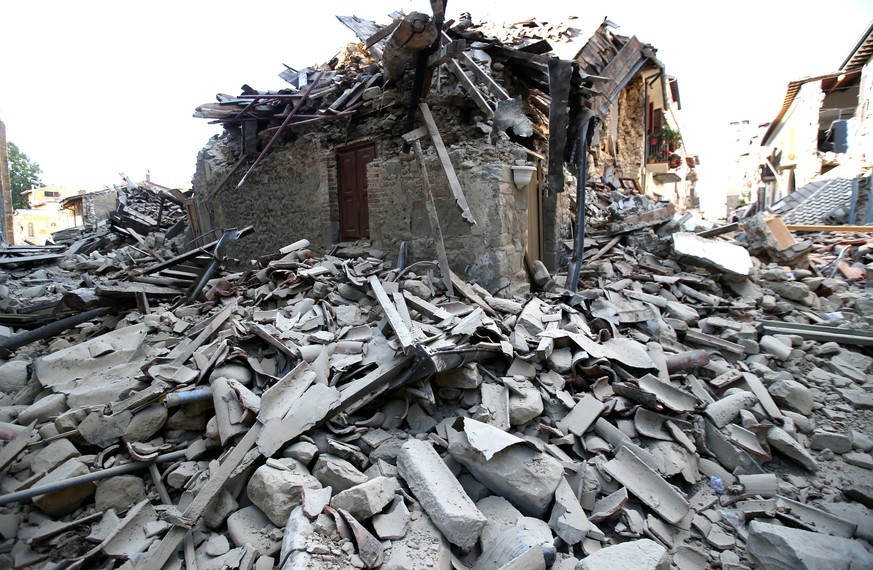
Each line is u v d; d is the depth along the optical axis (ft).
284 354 14.23
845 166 44.42
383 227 23.32
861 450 13.62
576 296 20.72
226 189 35.91
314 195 27.91
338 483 10.50
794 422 14.51
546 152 26.61
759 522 10.76
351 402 12.28
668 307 20.62
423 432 12.73
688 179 105.81
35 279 29.04
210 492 10.08
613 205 36.86
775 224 27.07
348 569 8.17
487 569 9.11
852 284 25.08
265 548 9.23
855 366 17.33
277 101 28.22
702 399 15.10
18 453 10.84
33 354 16.75
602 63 38.60
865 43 46.62
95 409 12.01
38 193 120.16
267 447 10.85
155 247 46.80
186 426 12.49
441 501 9.62
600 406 13.76
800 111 58.34
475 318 15.49
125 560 9.12
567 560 9.45
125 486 10.77
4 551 9.31
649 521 11.04
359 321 16.66
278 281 20.63
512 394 13.74
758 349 18.12
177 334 17.01
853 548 9.63
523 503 10.78
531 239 24.50
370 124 24.86
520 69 22.71
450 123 21.91
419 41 17.15
